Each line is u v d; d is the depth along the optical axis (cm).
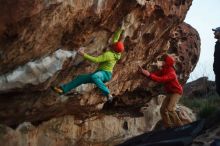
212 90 1923
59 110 988
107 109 1196
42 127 1010
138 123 1284
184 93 1945
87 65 862
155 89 1240
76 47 809
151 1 898
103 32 840
